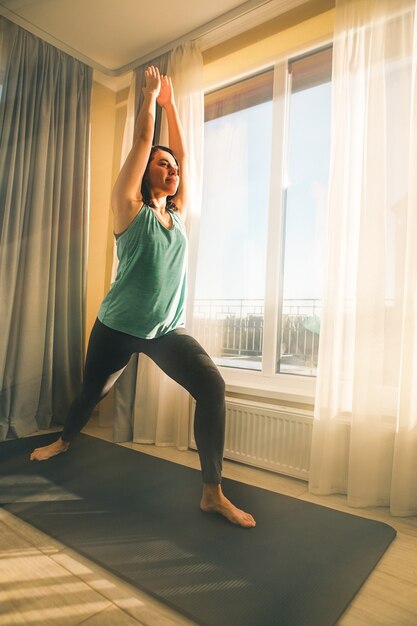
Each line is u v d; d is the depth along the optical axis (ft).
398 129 5.24
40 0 6.88
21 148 7.36
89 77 8.61
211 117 8.03
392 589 3.39
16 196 7.27
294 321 6.81
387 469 5.13
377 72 5.32
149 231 4.77
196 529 4.22
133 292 4.93
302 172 6.93
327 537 4.19
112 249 9.32
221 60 7.64
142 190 5.15
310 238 6.77
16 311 7.34
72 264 8.34
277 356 6.91
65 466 5.81
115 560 3.60
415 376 4.88
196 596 3.15
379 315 5.12
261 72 7.56
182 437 6.95
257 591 3.24
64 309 8.07
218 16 7.20
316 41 6.82
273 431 6.08
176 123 5.83
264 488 5.53
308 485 5.61
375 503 5.08
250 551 3.85
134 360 7.47
